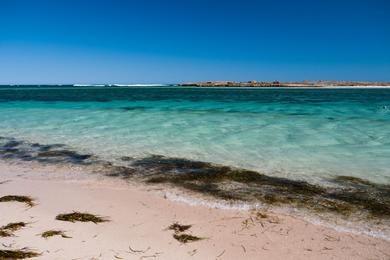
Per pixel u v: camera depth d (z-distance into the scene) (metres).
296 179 7.33
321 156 9.30
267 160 8.94
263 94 57.31
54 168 8.30
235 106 26.66
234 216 5.31
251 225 4.98
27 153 9.94
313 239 4.55
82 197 6.17
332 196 6.30
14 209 5.53
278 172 7.85
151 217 5.23
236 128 14.23
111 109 23.84
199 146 10.70
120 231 4.71
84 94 56.59
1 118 18.47
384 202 6.01
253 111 21.95
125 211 5.48
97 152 10.02
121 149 10.38
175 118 17.98
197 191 6.53
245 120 16.89
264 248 4.27
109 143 11.31
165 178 7.41
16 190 6.58
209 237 4.56
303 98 41.34
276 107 25.44
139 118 18.08
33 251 4.09
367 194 6.41
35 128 14.72
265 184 6.99
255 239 4.52
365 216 5.38
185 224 4.98
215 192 6.48
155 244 4.33
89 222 5.00
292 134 12.68
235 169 8.11
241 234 4.67
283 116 18.70
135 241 4.41
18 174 7.78
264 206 5.77
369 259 4.05
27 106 27.02
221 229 4.82
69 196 6.22
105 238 4.48
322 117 18.12
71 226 4.85
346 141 11.33
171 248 4.23
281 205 5.82
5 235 4.54
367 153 9.59
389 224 5.09
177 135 12.68
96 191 6.52
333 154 9.52
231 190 6.61
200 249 4.22
